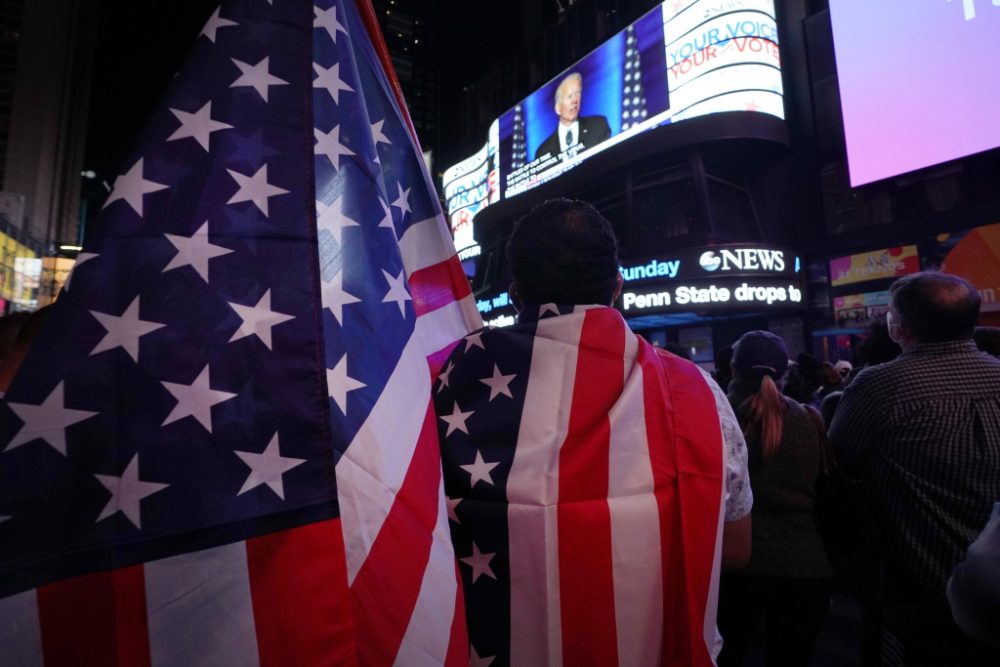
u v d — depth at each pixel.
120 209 0.83
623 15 25.72
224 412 0.81
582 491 1.09
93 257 0.80
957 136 13.89
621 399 1.16
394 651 0.86
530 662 1.05
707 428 1.21
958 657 1.39
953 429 1.76
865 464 1.99
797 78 18.20
